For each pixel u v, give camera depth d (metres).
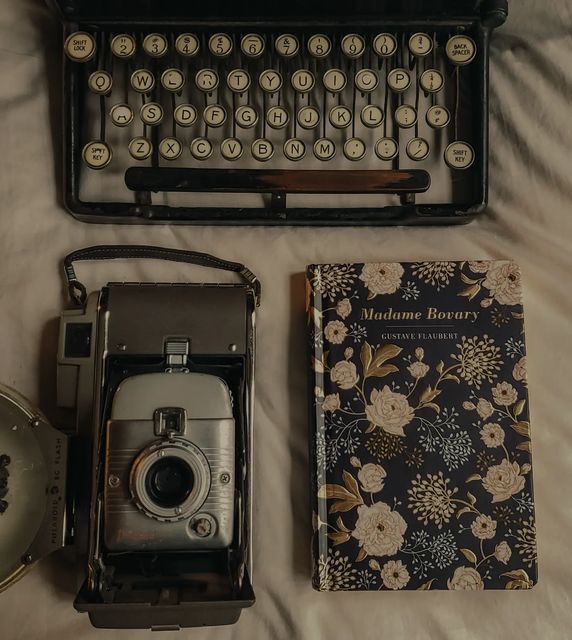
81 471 0.79
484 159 0.88
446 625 0.83
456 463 0.82
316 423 0.83
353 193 0.86
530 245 0.90
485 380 0.84
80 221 0.89
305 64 0.92
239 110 0.85
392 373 0.84
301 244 0.90
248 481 0.76
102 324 0.78
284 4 0.85
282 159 0.92
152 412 0.72
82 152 0.85
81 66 0.88
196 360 0.80
